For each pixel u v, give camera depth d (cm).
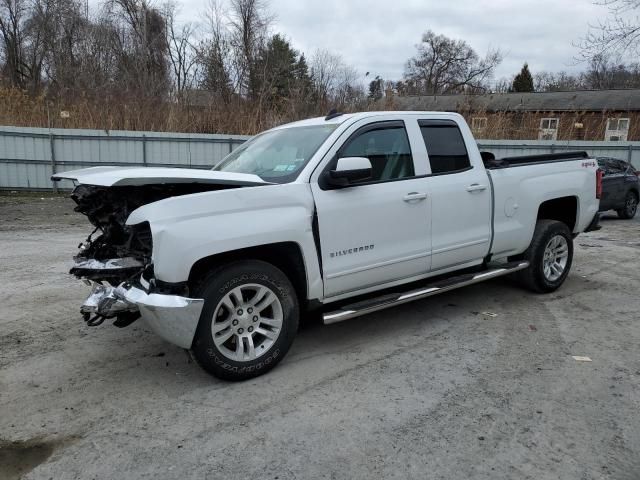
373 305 417
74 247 845
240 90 2239
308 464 276
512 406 335
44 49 3188
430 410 331
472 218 489
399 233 435
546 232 562
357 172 387
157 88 2114
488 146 1909
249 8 2600
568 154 602
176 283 332
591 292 598
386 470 271
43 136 1588
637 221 1298
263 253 384
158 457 284
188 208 335
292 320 387
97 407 338
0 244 869
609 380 371
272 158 437
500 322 495
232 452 288
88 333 467
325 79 2609
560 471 268
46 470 273
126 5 2834
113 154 1645
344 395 352
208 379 378
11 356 418
